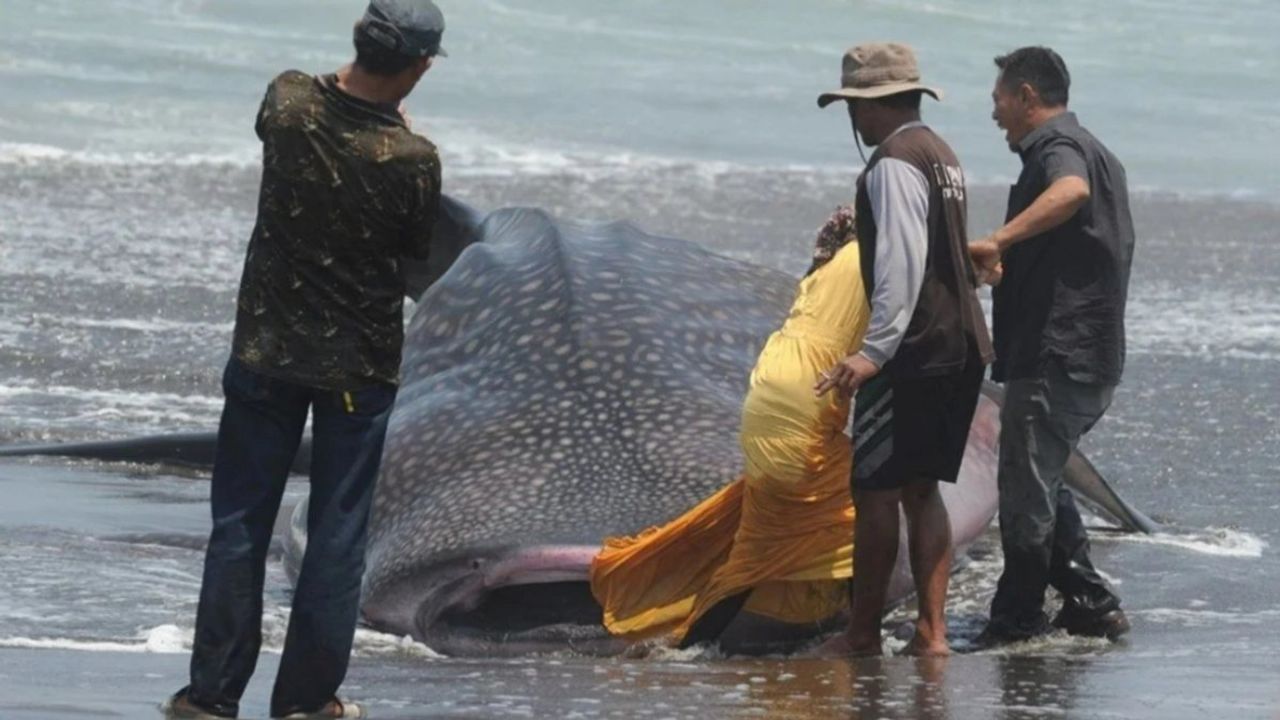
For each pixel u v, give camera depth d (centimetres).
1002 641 1673
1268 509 2259
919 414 1545
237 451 1241
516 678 1410
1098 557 2005
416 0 1218
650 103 6019
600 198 4491
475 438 1777
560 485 1702
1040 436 1655
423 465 1766
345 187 1213
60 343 2967
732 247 3928
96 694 1277
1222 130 6269
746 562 1605
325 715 1252
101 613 1645
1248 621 1752
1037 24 7894
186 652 1489
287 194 1216
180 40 6316
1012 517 1664
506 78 6203
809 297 1608
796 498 1589
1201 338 3278
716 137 5591
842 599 1625
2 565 1825
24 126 5016
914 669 1490
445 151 5088
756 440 1585
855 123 1583
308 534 1255
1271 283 3822
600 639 1619
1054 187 1608
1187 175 5462
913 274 1505
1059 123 1656
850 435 1641
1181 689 1397
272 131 1216
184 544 1994
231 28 6575
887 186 1512
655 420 1775
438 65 6328
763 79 6569
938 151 1538
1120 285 1655
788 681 1416
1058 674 1464
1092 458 2492
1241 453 2539
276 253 1224
